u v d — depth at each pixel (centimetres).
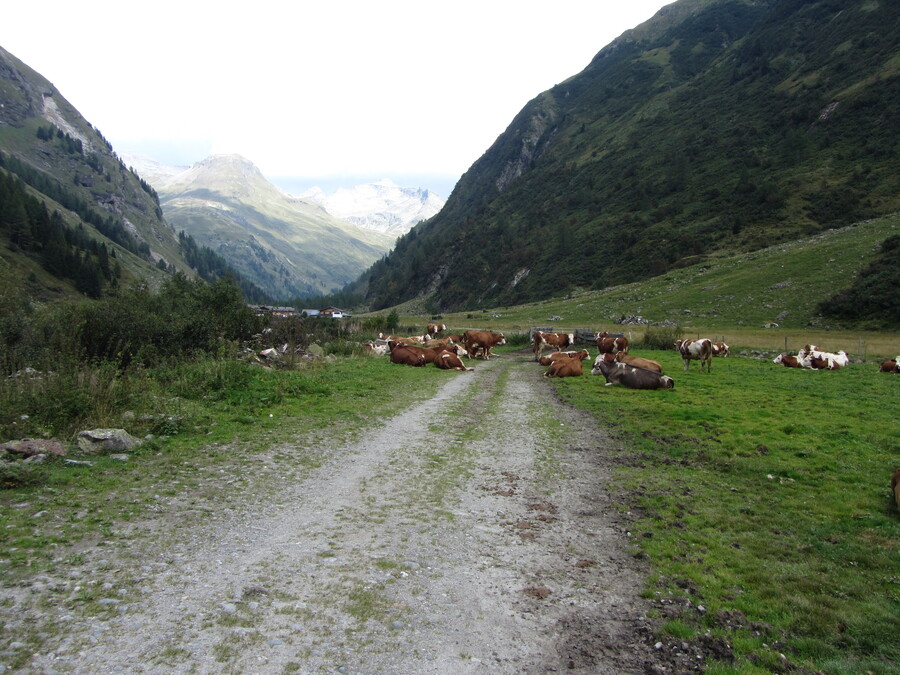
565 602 590
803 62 14988
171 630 491
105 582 564
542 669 474
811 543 734
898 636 514
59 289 11494
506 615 559
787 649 509
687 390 2062
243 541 689
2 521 673
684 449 1227
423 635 513
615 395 1973
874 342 4559
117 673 430
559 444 1300
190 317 2172
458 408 1712
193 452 1045
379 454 1143
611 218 14038
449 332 5512
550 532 781
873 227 7969
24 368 1358
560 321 8288
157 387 1432
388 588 595
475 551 707
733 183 12144
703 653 504
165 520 732
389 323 5988
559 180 18600
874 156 10269
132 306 2036
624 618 561
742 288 7475
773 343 4619
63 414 1055
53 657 442
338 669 455
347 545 698
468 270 17012
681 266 9888
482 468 1081
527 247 15412
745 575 648
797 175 11006
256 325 2944
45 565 584
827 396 1878
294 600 558
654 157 15525
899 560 673
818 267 7225
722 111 15650
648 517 841
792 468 1059
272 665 454
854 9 14938
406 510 835
